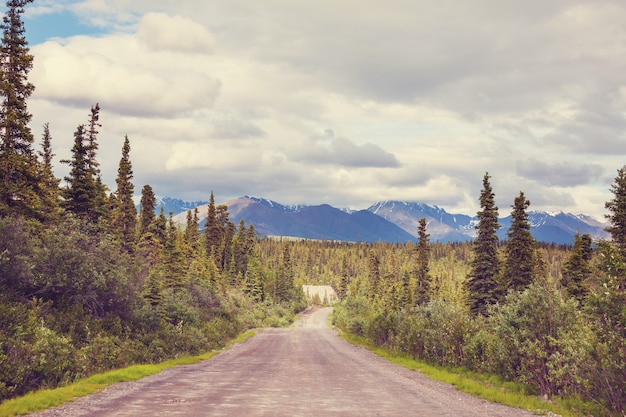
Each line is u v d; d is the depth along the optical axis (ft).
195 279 181.57
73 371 50.37
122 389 45.68
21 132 82.84
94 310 77.25
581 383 40.47
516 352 54.08
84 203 107.86
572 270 110.42
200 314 148.56
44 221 86.22
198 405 37.78
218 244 368.89
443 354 78.13
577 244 111.55
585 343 39.55
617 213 84.38
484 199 118.83
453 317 78.89
